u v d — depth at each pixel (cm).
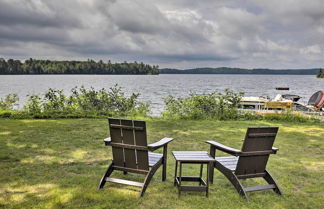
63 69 15300
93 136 707
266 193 385
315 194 387
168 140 409
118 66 17562
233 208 335
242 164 362
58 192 364
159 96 3072
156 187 393
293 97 2103
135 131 356
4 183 393
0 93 3291
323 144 686
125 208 326
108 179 381
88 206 327
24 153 546
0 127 796
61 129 784
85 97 1099
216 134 775
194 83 7656
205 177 444
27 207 320
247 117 1077
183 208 331
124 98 1141
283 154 595
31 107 1055
